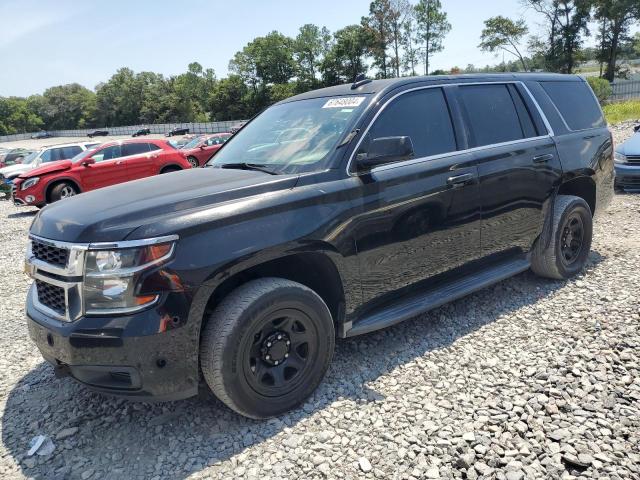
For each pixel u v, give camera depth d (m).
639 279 4.77
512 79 4.61
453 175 3.79
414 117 3.75
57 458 2.78
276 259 3.14
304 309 3.01
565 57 64.19
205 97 127.81
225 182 3.14
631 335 3.69
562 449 2.56
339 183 3.23
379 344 3.87
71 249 2.64
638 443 2.58
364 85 3.88
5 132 148.12
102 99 140.88
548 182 4.54
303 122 3.80
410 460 2.56
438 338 3.90
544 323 4.02
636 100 46.34
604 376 3.19
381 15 81.38
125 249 2.57
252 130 4.26
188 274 2.61
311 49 106.50
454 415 2.90
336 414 2.99
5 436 3.03
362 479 2.46
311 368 3.11
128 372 2.59
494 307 4.41
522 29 65.38
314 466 2.57
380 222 3.38
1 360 4.10
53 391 3.53
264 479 2.50
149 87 135.75
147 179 3.61
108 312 2.58
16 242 9.73
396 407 3.02
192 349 2.68
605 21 64.50
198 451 2.75
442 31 82.44
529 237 4.51
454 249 3.90
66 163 13.82
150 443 2.85
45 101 157.00
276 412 2.97
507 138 4.32
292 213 2.99
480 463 2.50
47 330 2.75
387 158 3.27
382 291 3.51
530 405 2.95
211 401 3.23
